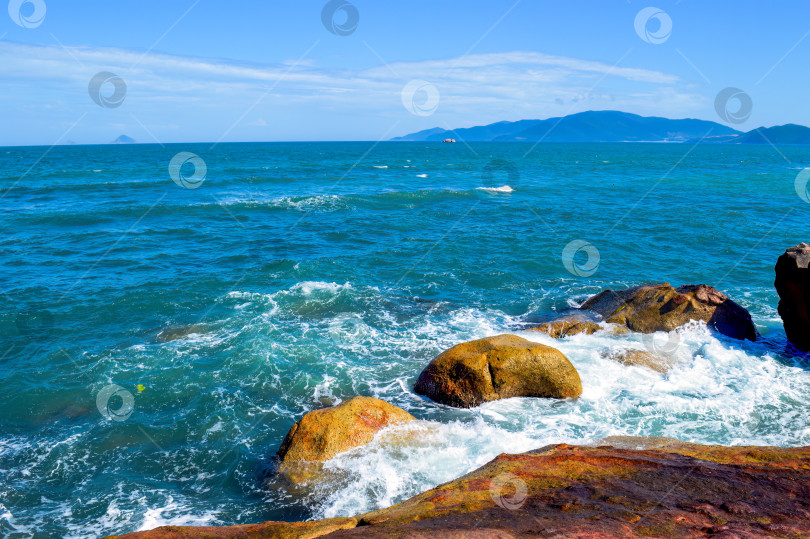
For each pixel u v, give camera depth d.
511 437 8.80
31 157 91.94
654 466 6.58
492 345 10.46
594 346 12.24
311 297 16.23
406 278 18.69
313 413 8.63
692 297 13.07
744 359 11.73
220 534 5.59
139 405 10.23
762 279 18.91
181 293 16.50
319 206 32.91
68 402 10.31
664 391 10.45
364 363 12.01
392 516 5.64
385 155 105.69
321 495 7.45
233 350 12.52
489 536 4.73
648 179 53.91
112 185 41.72
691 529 4.93
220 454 8.77
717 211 32.38
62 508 7.44
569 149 170.50
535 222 28.94
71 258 20.42
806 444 8.61
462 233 25.98
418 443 8.45
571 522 5.08
